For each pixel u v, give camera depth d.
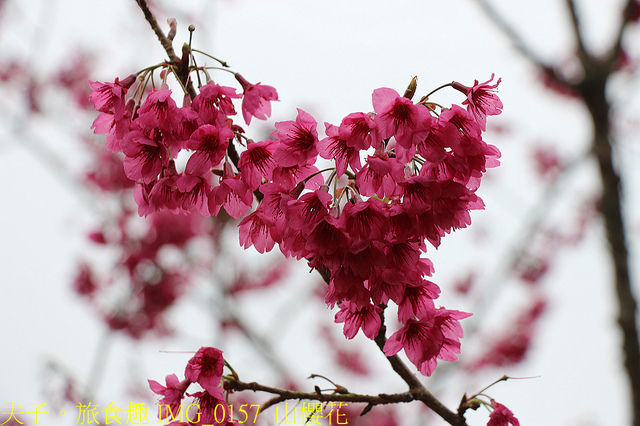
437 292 1.08
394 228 1.05
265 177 1.08
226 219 2.61
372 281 1.05
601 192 1.33
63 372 2.09
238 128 1.09
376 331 1.09
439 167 1.06
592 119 1.33
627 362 1.30
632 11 1.31
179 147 1.08
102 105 1.09
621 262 1.31
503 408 1.13
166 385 1.13
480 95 1.07
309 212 1.05
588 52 1.32
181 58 1.09
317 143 1.06
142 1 1.09
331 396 1.13
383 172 1.04
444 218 1.05
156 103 1.06
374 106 1.04
